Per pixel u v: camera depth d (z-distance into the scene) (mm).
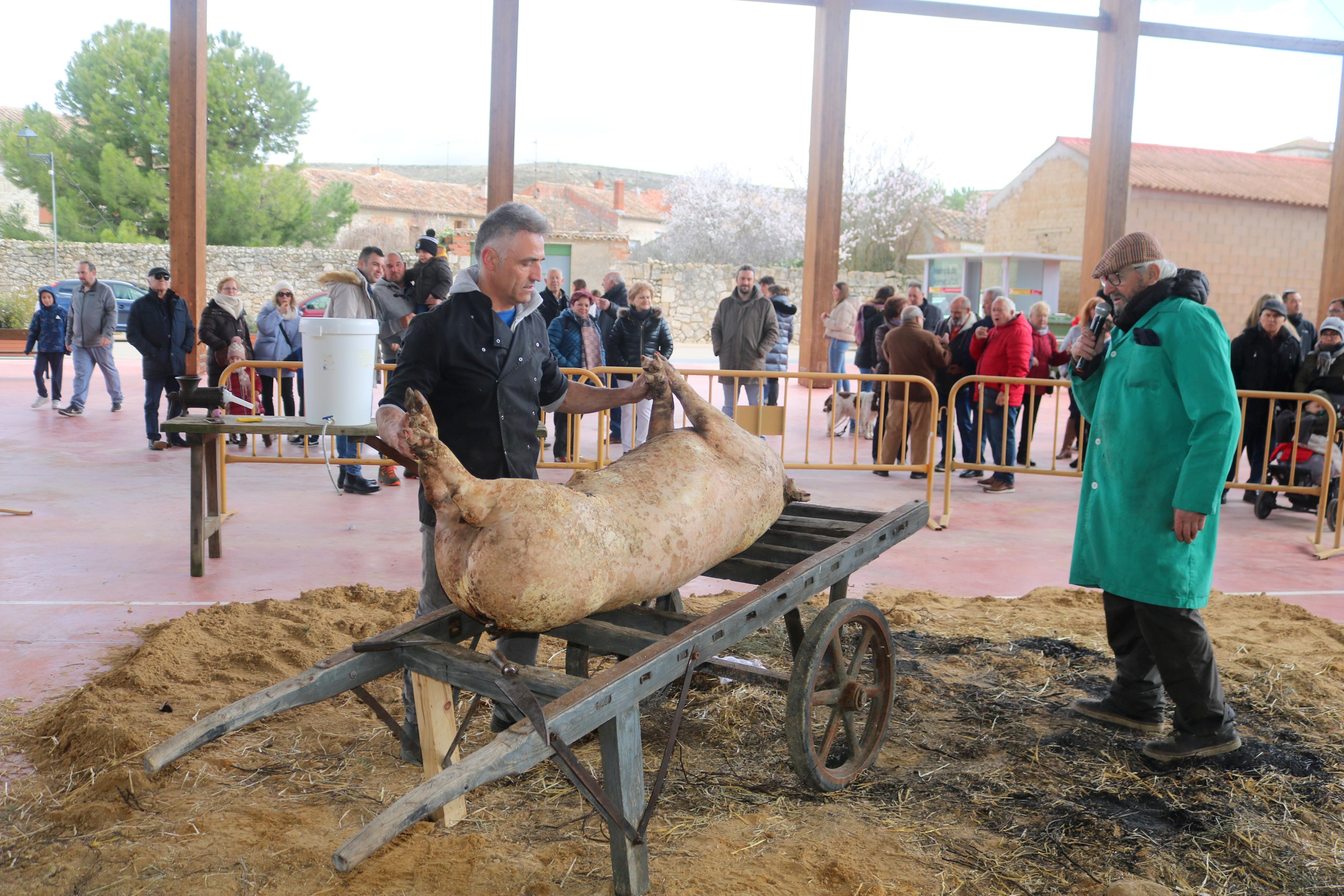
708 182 45375
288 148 37094
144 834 2725
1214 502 3117
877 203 41094
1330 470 6730
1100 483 3529
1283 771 3312
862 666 4262
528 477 3156
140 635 4426
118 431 10859
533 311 3191
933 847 2797
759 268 31000
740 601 2709
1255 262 24578
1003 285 23422
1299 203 24297
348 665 2400
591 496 2557
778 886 2561
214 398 5117
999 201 31531
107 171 32906
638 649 2531
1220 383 3145
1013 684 4109
